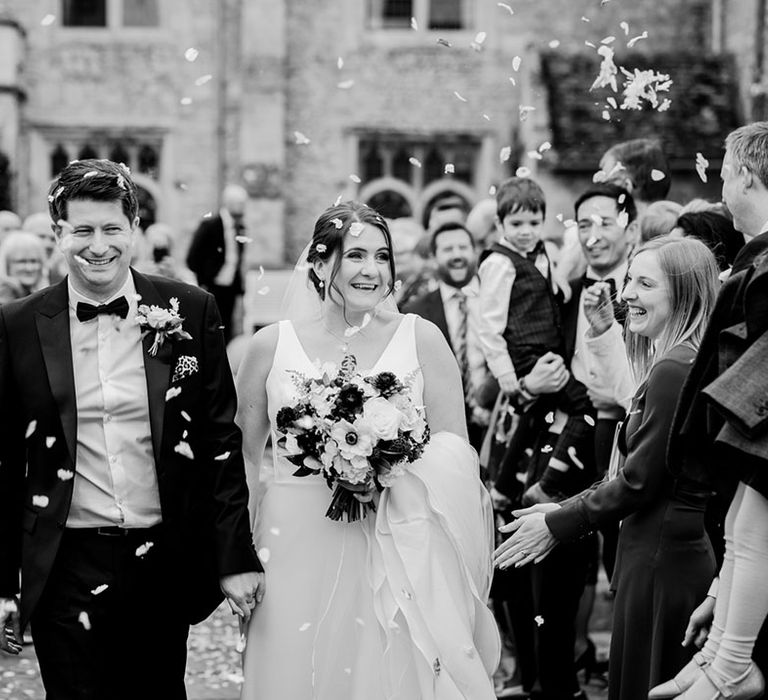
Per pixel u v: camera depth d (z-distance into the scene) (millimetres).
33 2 20375
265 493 4156
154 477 4066
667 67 18781
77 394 4031
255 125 19984
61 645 3947
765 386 3078
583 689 6125
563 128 17438
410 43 20453
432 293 6801
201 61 20406
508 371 5598
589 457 5410
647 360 4242
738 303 3270
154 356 4059
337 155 20500
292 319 4293
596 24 20219
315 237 4145
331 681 3994
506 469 5625
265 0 19938
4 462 4066
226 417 4129
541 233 5930
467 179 20656
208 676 6293
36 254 8016
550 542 3975
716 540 4195
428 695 3869
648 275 3984
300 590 4016
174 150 20438
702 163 4523
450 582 3969
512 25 20344
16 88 19906
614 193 5594
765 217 3750
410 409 3963
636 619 3867
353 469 3873
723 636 3256
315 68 20469
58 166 20656
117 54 20438
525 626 5699
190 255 12734
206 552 4121
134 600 4039
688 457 3400
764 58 17672
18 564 4105
